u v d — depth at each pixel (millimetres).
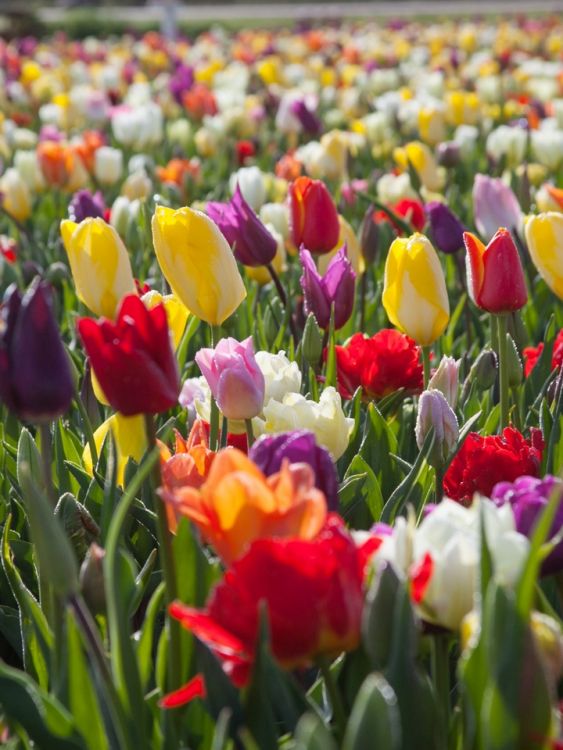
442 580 1409
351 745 1312
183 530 1512
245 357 1651
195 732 1483
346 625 1384
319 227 2109
